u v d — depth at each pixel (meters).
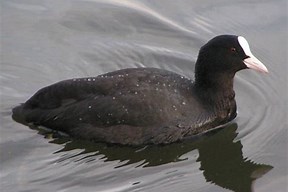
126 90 13.65
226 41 14.22
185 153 13.80
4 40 16.98
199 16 18.03
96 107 13.52
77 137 13.73
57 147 13.61
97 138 13.64
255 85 16.02
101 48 16.95
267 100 15.48
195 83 14.41
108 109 13.51
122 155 13.56
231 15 17.97
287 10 18.00
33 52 16.66
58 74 15.98
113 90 13.64
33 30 17.38
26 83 15.62
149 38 17.41
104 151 13.63
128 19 17.94
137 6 18.41
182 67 16.44
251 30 17.47
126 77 13.85
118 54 16.78
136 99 13.56
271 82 16.09
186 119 13.82
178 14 18.16
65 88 13.75
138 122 13.53
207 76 14.29
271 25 17.59
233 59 14.24
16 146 13.56
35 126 13.97
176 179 13.04
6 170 12.96
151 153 13.70
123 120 13.52
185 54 16.84
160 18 17.98
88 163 13.27
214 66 14.24
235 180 13.10
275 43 17.06
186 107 13.88
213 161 13.61
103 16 17.97
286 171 13.32
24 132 13.88
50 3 18.30
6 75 15.84
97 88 13.66
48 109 13.78
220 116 14.35
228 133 14.40
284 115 14.95
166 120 13.63
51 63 16.34
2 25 17.45
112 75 13.99
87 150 13.62
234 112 14.72
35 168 13.05
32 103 13.98
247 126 14.59
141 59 16.66
